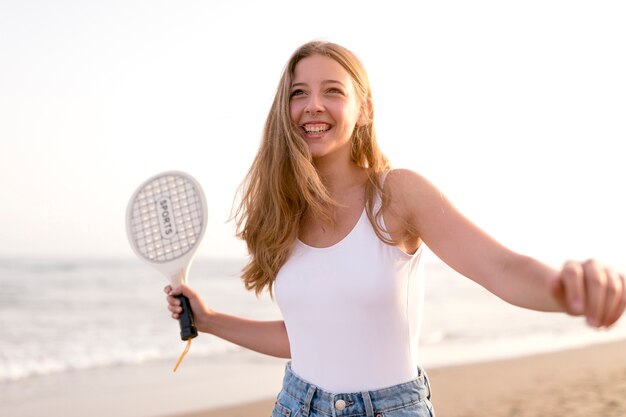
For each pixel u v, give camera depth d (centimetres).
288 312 227
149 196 269
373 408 212
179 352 1263
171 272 264
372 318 211
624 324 1599
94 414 776
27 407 818
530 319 1759
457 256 192
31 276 2753
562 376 910
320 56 228
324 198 218
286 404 227
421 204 203
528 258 167
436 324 1689
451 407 751
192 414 759
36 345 1445
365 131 235
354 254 211
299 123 230
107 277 2773
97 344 1448
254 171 248
